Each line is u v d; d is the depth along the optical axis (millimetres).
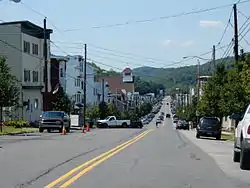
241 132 16719
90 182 12547
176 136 42781
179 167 16625
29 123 57688
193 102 94938
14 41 60281
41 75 66000
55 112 44719
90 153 21094
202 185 12633
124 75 161250
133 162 17734
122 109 144625
